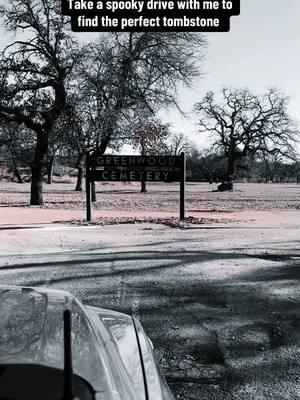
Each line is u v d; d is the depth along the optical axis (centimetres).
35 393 163
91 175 1808
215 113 8188
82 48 2838
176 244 1220
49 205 2889
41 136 2905
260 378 436
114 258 1007
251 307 655
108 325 295
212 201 3619
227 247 1166
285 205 3088
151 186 8538
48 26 2794
